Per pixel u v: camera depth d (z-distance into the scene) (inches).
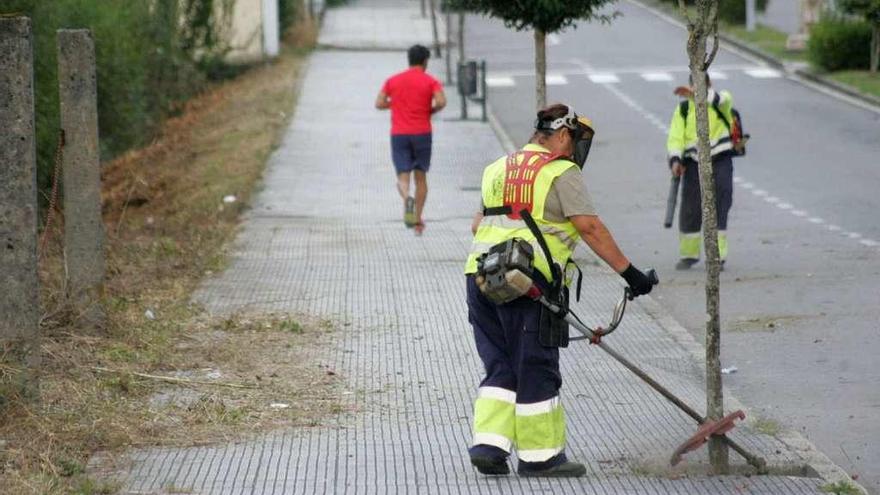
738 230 1423.5
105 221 1553.9
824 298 1072.2
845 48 3036.4
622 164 1975.9
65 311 852.0
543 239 586.9
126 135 1934.1
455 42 3909.9
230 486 574.2
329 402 733.3
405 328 928.3
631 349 885.8
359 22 4490.7
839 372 851.4
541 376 595.2
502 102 2770.7
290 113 2476.6
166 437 652.1
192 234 1354.6
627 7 4847.4
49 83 1280.8
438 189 1731.1
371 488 575.5
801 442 673.0
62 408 675.4
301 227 1433.3
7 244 666.8
